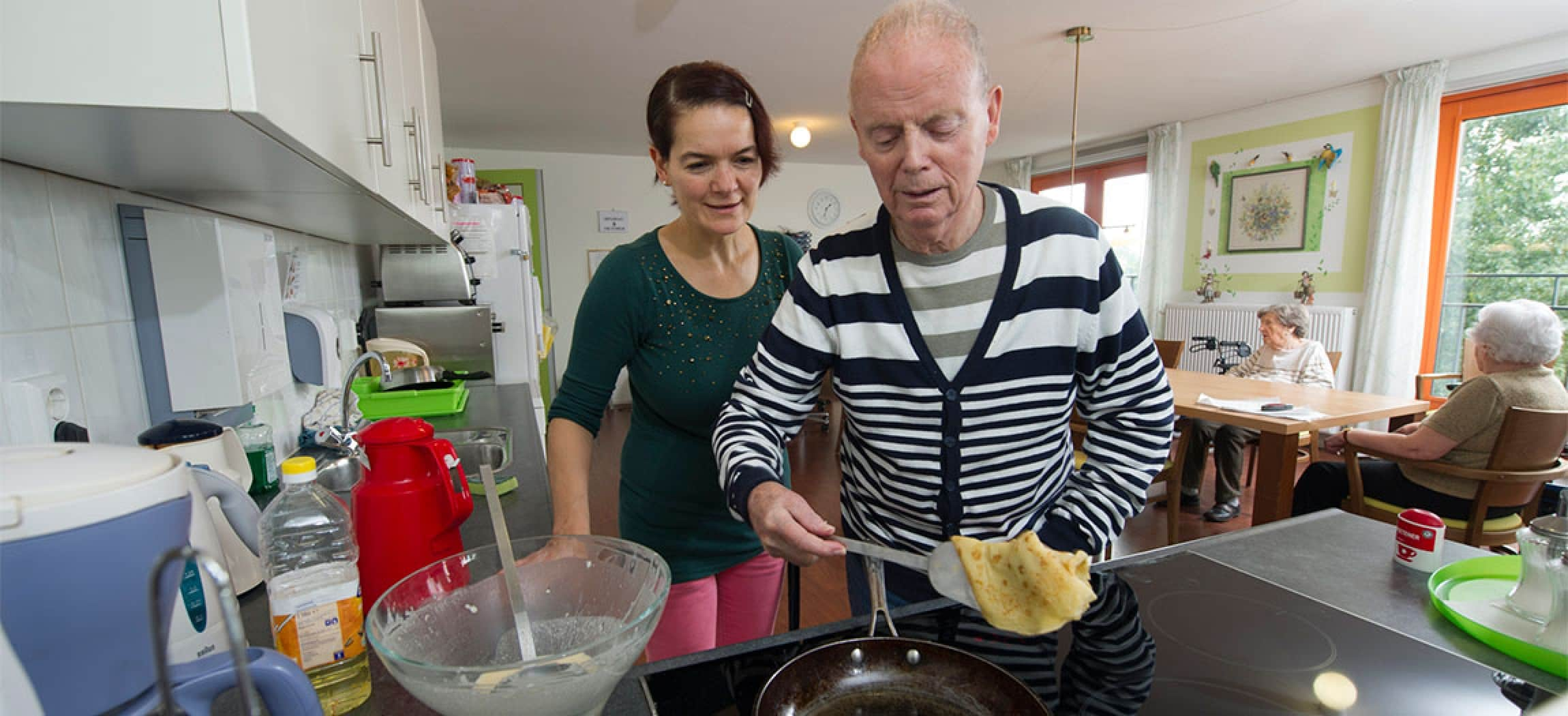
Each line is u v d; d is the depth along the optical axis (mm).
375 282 3021
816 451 4363
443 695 468
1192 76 3797
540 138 5203
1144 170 5344
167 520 421
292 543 635
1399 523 908
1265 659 691
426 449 742
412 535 730
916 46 701
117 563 389
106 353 896
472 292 2914
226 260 1024
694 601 1220
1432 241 3805
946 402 857
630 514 1232
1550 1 2828
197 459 849
